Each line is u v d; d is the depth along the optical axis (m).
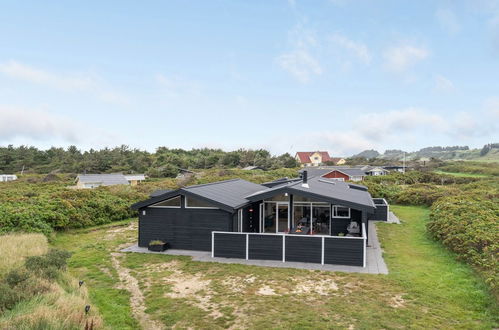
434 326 6.72
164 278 10.16
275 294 8.66
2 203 17.47
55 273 8.77
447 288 8.78
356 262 10.99
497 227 12.20
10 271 8.52
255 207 16.34
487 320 6.96
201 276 10.28
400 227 17.94
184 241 13.66
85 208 19.09
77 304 7.13
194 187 14.66
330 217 15.80
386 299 8.17
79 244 14.92
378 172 64.94
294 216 16.14
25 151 79.75
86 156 77.88
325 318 7.16
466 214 14.82
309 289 8.98
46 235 15.23
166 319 7.34
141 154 83.75
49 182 43.75
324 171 47.00
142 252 13.26
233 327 6.88
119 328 6.82
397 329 6.63
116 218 20.61
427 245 13.96
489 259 9.84
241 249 12.10
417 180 42.34
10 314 6.20
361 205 12.80
